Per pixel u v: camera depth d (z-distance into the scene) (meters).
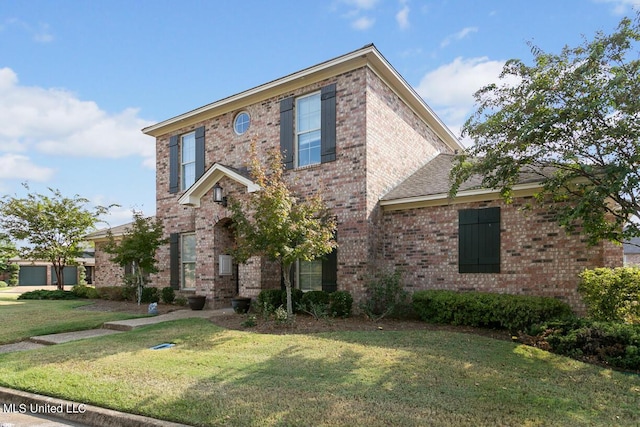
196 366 6.08
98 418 4.47
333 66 11.66
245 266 12.59
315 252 9.24
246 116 14.16
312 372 5.69
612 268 8.49
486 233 10.47
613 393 4.92
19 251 21.45
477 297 9.22
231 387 5.07
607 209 7.27
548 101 7.27
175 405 4.50
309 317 10.49
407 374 5.54
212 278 13.25
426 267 11.32
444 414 4.16
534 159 7.86
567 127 7.19
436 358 6.30
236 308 11.41
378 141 11.92
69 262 22.61
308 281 12.38
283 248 8.83
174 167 15.97
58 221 21.33
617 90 6.52
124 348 7.43
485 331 8.77
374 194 11.58
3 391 5.34
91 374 5.78
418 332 8.34
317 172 12.12
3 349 8.30
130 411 4.47
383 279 10.62
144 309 13.41
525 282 9.85
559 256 9.45
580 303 9.09
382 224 12.01
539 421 4.00
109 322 10.45
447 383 5.16
